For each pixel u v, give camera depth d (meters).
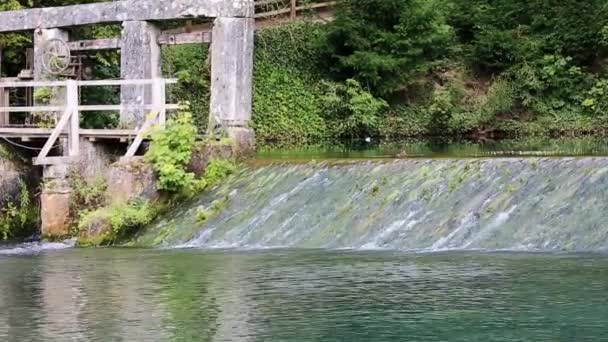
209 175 18.86
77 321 10.50
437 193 15.55
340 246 15.27
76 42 22.39
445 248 14.34
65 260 15.52
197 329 9.96
